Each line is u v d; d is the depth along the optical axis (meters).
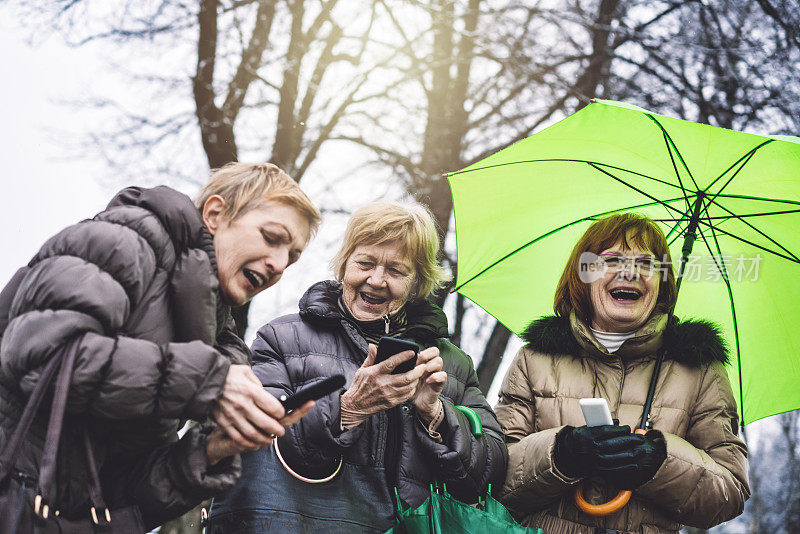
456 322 9.62
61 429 2.20
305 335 3.26
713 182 3.39
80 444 2.25
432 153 9.56
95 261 2.21
